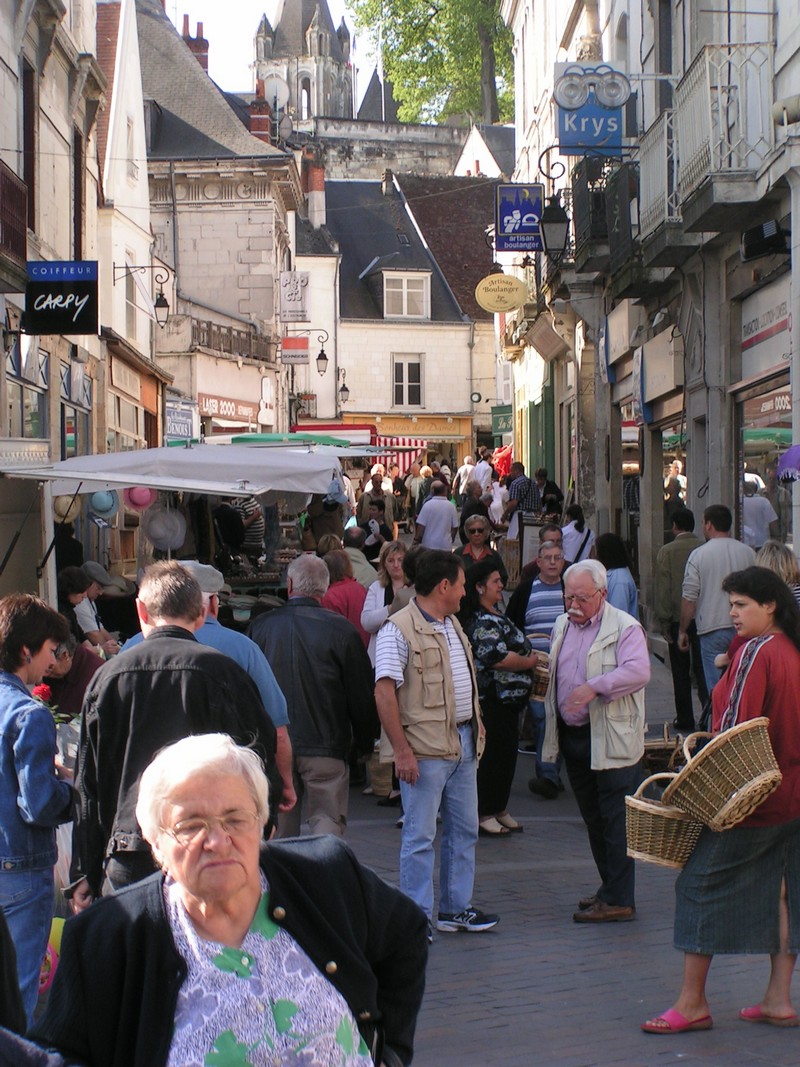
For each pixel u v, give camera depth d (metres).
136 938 2.87
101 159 26.66
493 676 9.42
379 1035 3.14
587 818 7.66
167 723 4.82
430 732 7.05
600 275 22.42
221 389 38.12
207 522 17.39
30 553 11.49
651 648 18.20
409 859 7.09
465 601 9.47
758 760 5.51
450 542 21.58
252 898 2.91
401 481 41.16
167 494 15.68
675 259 16.31
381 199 61.16
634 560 21.53
